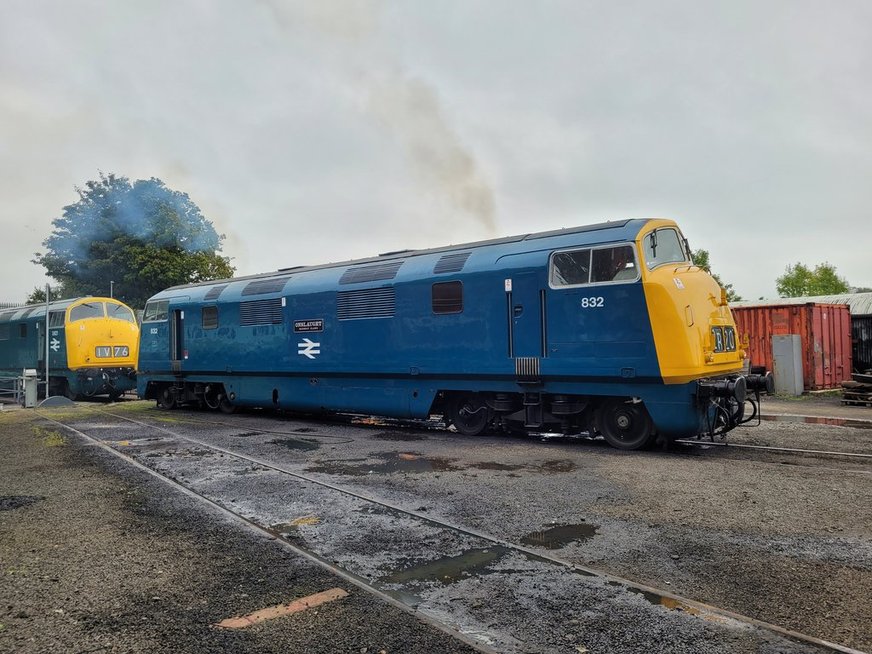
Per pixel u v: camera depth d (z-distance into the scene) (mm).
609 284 8797
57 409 17219
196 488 7059
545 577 4301
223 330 14727
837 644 3273
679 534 5062
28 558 4828
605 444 9586
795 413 13438
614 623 3594
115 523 5727
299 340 12945
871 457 8070
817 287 58438
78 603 3982
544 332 9445
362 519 5734
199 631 3568
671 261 9383
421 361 10914
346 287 12109
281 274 14117
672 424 8445
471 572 4438
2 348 24203
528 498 6289
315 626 3609
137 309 33438
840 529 5082
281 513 6000
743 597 3881
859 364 20844
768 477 6910
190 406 17234
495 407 10250
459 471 7648
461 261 10578
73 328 20172
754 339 19203
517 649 3332
